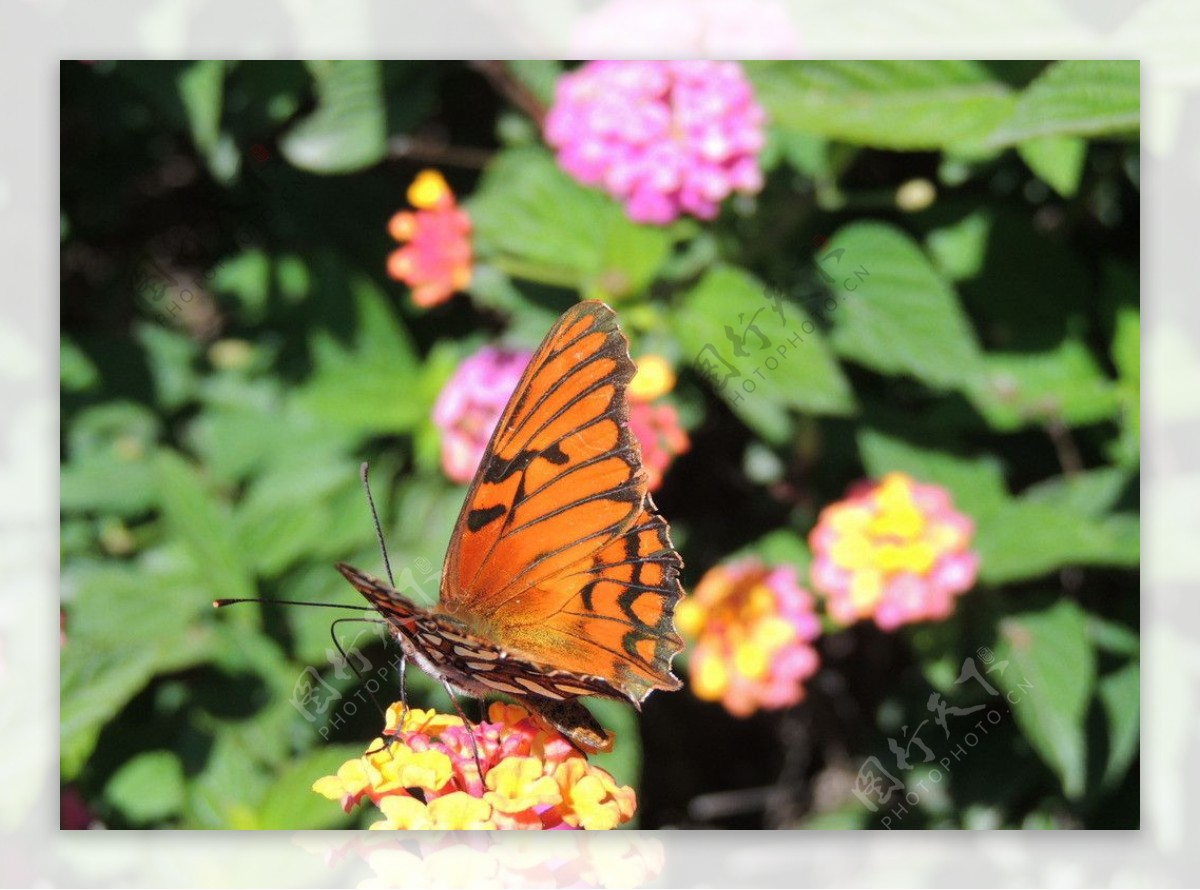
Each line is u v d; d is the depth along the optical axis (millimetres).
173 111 600
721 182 586
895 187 620
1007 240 606
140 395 620
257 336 623
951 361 594
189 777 585
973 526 594
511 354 596
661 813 646
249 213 638
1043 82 551
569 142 590
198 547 591
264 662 591
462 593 526
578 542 524
